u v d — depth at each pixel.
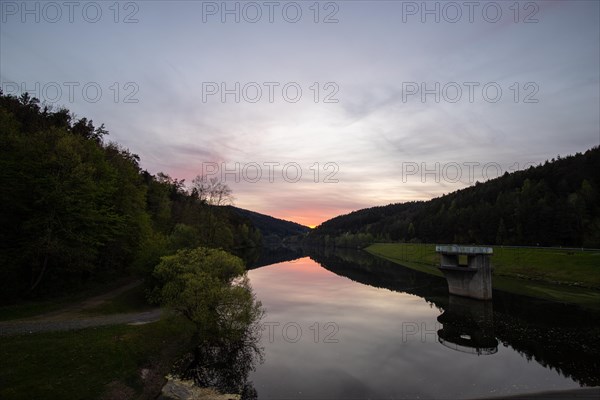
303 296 54.28
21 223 33.31
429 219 160.25
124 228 50.31
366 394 20.89
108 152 60.94
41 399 16.84
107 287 44.44
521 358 26.89
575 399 19.17
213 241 68.12
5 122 41.38
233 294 26.64
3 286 31.44
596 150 123.50
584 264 60.38
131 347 24.06
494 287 58.31
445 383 22.39
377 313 42.56
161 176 120.81
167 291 27.67
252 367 25.30
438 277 76.50
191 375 23.89
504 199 123.56
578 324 36.12
